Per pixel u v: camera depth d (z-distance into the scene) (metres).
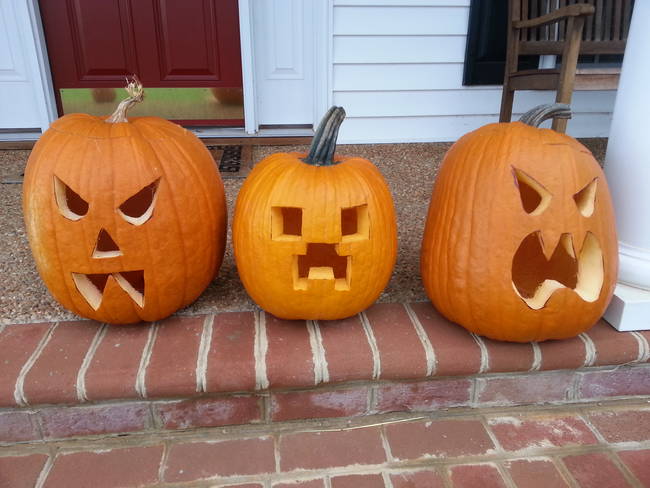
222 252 1.62
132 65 3.58
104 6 3.42
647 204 1.60
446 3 3.49
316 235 1.35
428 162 3.32
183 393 1.38
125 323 1.52
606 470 1.35
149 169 1.35
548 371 1.54
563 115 1.49
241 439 1.43
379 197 1.44
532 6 3.07
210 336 1.50
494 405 1.57
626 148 1.63
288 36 3.60
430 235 1.52
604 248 1.40
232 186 2.76
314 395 1.47
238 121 3.83
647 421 1.53
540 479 1.32
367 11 3.46
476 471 1.34
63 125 1.40
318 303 1.45
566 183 1.34
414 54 3.61
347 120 3.76
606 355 1.53
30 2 3.26
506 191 1.34
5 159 3.15
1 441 1.38
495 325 1.43
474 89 3.75
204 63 3.64
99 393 1.34
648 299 1.57
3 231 2.19
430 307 1.68
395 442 1.43
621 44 2.99
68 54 3.50
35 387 1.32
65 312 1.60
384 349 1.46
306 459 1.37
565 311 1.39
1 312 1.59
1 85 3.44
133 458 1.36
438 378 1.51
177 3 3.48
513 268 1.72
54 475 1.30
